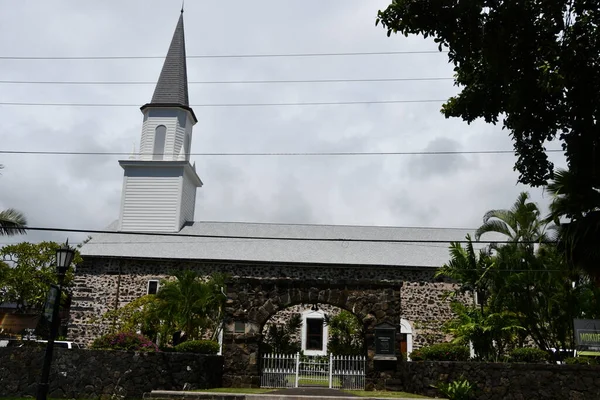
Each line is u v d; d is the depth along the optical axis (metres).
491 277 20.69
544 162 11.77
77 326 29.02
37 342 21.61
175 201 33.50
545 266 20.06
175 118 34.94
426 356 18.64
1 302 29.20
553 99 10.98
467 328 19.44
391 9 10.60
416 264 29.58
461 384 15.91
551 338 20.20
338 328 26.53
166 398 15.82
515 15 9.77
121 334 18.09
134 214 33.38
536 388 15.58
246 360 19.03
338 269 29.67
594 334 16.55
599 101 10.10
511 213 22.11
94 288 29.58
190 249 30.84
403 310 28.89
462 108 12.20
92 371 16.72
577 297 19.44
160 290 24.03
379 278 29.42
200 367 17.53
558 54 9.55
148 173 33.91
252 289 19.66
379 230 33.84
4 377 16.72
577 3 9.53
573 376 15.47
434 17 10.40
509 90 11.43
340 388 18.83
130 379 16.64
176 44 37.09
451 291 27.78
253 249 31.08
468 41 10.41
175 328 23.33
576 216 12.07
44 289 29.08
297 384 19.19
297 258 30.17
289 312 28.88
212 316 24.59
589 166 11.28
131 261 30.00
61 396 16.44
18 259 29.91
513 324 19.58
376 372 18.77
